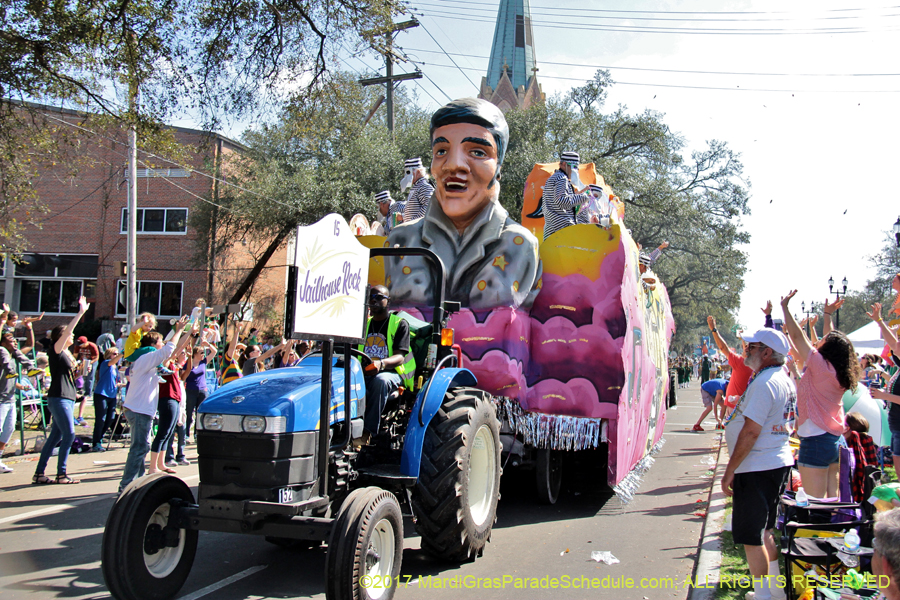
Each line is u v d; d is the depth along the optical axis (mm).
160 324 25016
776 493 3820
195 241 23750
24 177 10992
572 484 7680
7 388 7828
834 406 4906
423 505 4367
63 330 7309
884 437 6965
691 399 23828
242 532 3629
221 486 3646
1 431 7836
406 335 4746
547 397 6211
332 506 4148
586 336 6223
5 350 7816
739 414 3928
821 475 4934
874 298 51562
